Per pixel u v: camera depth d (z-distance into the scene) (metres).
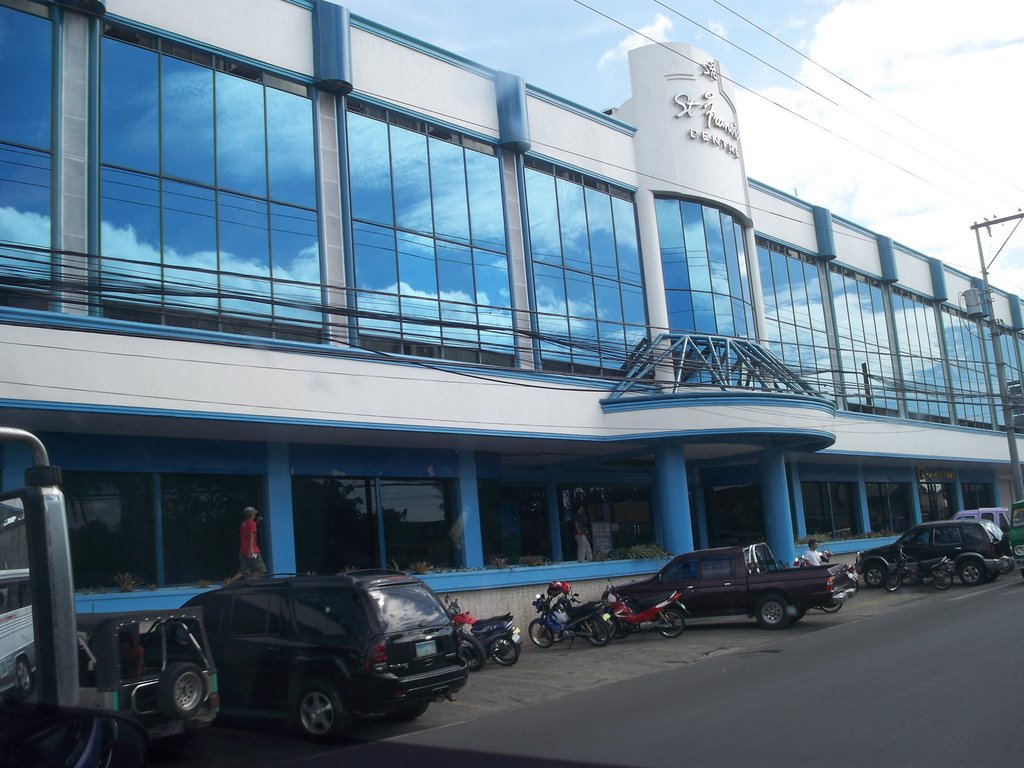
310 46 19.16
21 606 6.74
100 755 5.90
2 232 14.34
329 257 18.75
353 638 10.52
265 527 17.64
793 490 33.28
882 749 7.55
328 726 10.36
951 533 25.16
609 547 27.73
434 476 20.97
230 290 16.94
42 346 13.37
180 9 17.14
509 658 16.02
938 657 12.12
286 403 16.17
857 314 37.69
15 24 15.05
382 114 20.36
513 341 22.02
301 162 18.62
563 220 24.20
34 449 4.87
